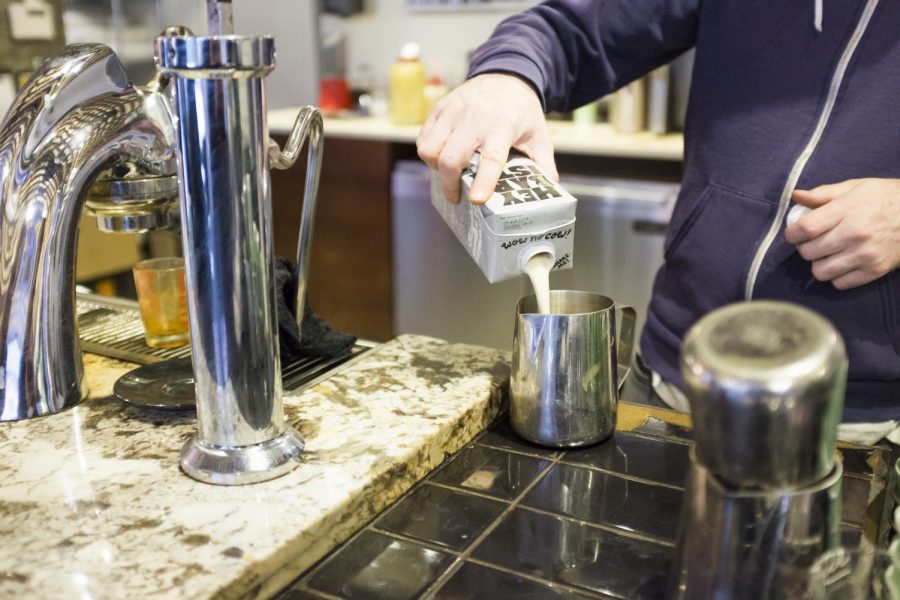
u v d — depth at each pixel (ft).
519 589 1.69
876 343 3.17
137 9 5.16
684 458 2.24
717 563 1.47
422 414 2.29
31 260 2.18
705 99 3.51
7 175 2.14
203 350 1.86
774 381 1.30
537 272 2.29
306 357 2.72
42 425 2.26
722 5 3.39
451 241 7.98
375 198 8.30
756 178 3.32
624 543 1.85
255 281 1.84
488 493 2.07
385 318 8.62
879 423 3.22
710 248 3.47
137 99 2.10
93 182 2.18
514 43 3.24
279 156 1.91
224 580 1.57
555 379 2.24
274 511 1.80
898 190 2.91
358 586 1.71
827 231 2.91
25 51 4.00
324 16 10.01
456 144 2.53
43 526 1.75
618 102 7.61
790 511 1.43
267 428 1.95
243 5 9.56
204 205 1.74
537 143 2.76
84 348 2.89
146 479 1.95
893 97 3.03
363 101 9.52
